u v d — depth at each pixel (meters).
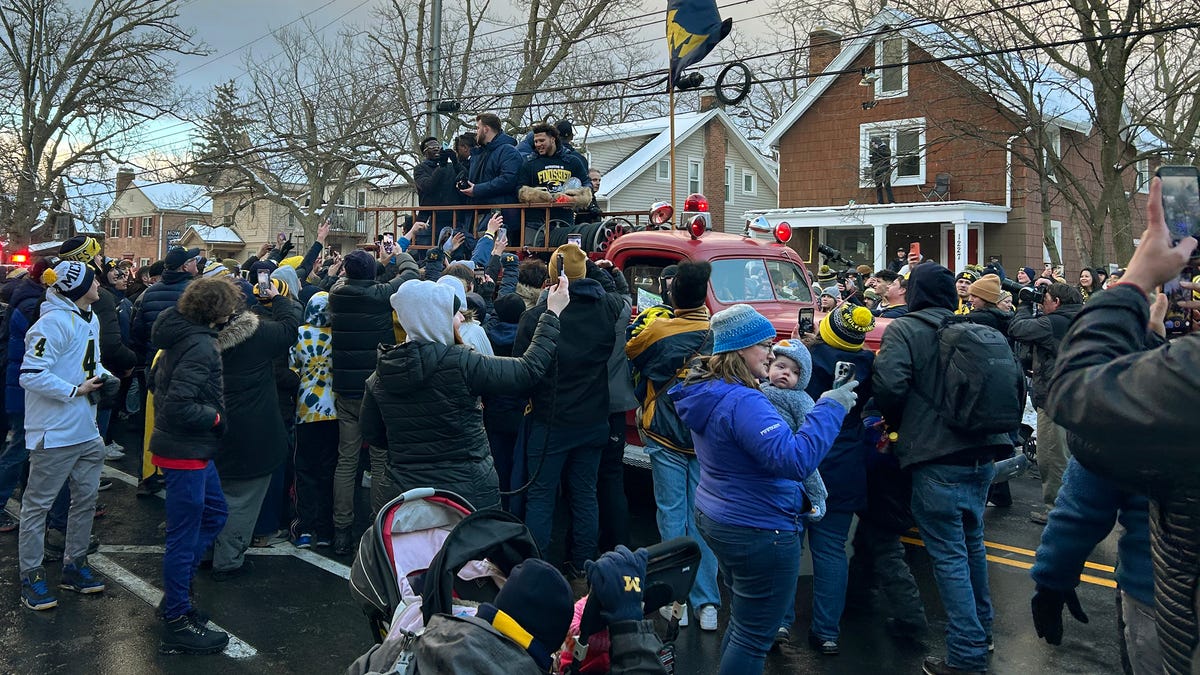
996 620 5.19
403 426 4.07
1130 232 16.38
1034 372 7.07
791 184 24.06
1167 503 1.78
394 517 2.90
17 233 28.44
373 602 2.78
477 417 4.19
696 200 7.09
